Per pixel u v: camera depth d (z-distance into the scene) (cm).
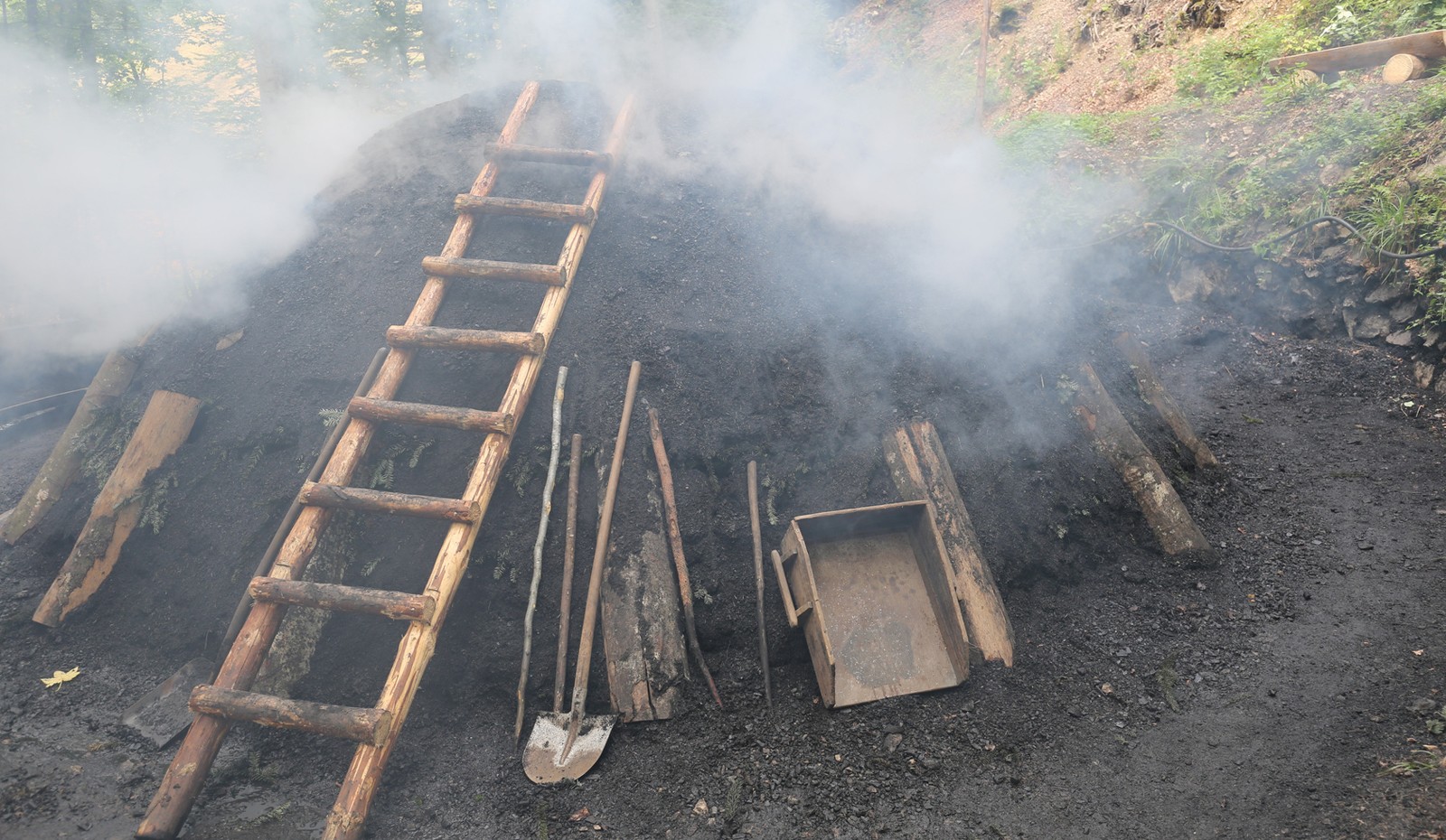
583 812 361
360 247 579
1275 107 654
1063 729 375
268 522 475
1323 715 345
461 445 483
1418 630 371
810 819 347
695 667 428
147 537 489
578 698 403
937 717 392
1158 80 834
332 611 421
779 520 480
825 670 396
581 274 538
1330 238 557
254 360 539
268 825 356
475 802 371
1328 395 526
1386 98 591
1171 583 444
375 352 520
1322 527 446
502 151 566
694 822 351
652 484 468
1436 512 431
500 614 437
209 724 363
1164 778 337
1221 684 379
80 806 357
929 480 470
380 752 359
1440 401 490
